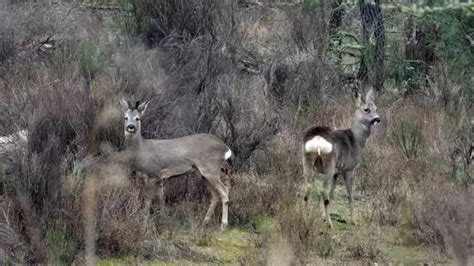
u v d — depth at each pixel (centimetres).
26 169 1703
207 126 2305
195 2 2878
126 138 1933
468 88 2984
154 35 2909
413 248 1828
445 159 2398
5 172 1747
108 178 1895
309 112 2867
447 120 2791
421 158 2428
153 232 1845
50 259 1611
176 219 1975
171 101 2291
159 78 2408
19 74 2620
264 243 1811
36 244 1619
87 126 2042
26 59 2886
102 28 3044
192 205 2030
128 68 2478
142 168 1938
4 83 2467
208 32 2864
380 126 2714
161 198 1972
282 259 1700
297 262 1709
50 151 1786
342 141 2066
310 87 3016
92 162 1922
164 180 2056
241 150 2305
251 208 2031
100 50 2681
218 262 1761
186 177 2073
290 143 2480
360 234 1948
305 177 2027
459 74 2980
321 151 2005
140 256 1758
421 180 2214
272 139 2438
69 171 1930
